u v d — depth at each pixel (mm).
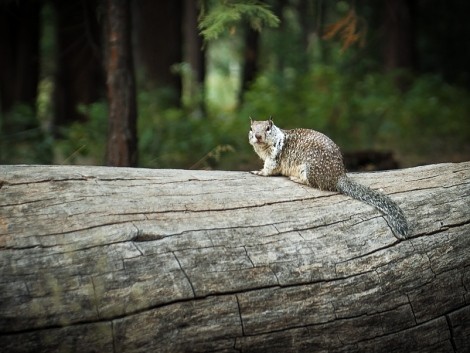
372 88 22453
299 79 22562
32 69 24359
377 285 6676
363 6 27875
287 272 6426
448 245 7172
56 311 5520
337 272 6598
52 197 6305
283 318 6246
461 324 6961
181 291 5957
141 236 6137
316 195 7414
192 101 21672
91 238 5977
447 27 32469
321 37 12930
